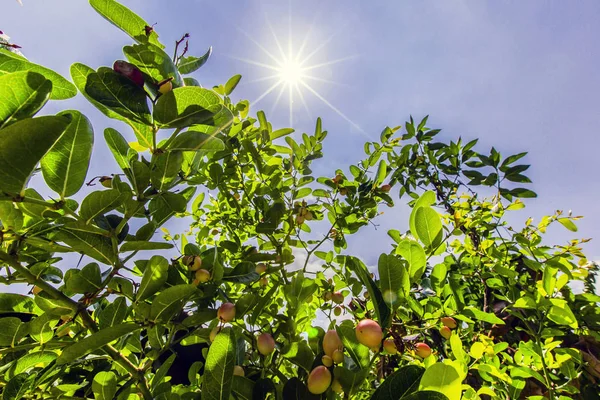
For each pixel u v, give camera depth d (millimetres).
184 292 1245
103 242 1247
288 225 2793
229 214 2914
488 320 1342
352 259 1126
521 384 1619
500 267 2195
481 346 1675
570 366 1651
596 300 2031
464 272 2604
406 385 853
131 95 1241
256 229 2354
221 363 974
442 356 1985
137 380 1383
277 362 1543
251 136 2707
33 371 1561
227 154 2496
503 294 2322
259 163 2639
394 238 1692
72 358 1023
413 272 1133
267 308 2064
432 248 1210
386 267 1085
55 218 1113
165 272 1281
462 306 1426
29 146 838
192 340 1735
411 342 1315
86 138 1131
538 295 1699
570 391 1645
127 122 1312
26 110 883
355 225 2855
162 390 1509
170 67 1329
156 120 1250
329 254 2371
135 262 1624
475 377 1996
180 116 1253
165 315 1270
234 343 1005
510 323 2312
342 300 2225
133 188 1322
